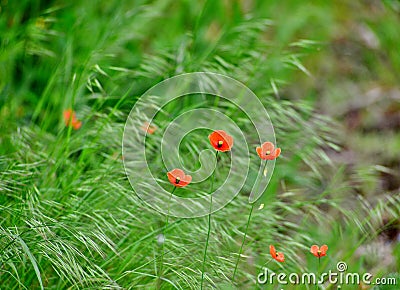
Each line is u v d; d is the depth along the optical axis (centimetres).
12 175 555
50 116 644
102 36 707
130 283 505
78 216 521
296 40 869
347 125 797
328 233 625
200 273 493
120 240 529
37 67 739
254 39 752
